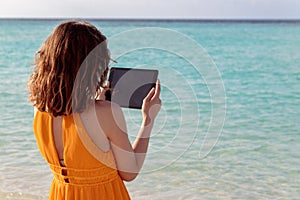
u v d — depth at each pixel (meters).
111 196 2.12
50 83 1.96
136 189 5.04
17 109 9.15
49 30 42.47
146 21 80.19
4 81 12.84
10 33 38.09
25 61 18.06
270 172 5.71
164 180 5.26
